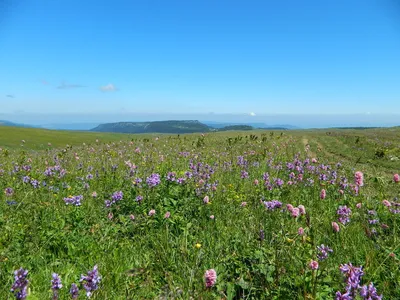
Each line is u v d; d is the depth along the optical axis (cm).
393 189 992
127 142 2834
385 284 394
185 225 621
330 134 7094
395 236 531
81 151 2092
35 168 1218
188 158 1597
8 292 370
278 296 382
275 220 596
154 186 764
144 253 520
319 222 595
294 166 1226
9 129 7669
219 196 810
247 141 2803
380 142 4206
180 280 429
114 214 682
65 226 594
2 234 538
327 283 393
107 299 382
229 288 399
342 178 1038
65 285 400
